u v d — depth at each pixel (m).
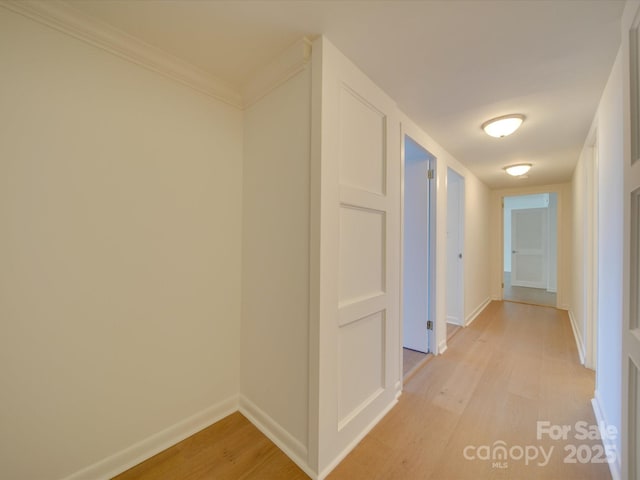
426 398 1.90
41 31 1.11
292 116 1.42
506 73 1.52
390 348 1.79
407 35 1.25
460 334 3.25
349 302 1.44
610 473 1.29
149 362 1.41
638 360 0.88
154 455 1.40
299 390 1.37
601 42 1.26
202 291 1.62
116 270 1.31
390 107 1.77
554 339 3.07
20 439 1.07
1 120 1.04
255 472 1.30
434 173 2.65
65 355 1.17
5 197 1.04
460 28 1.20
